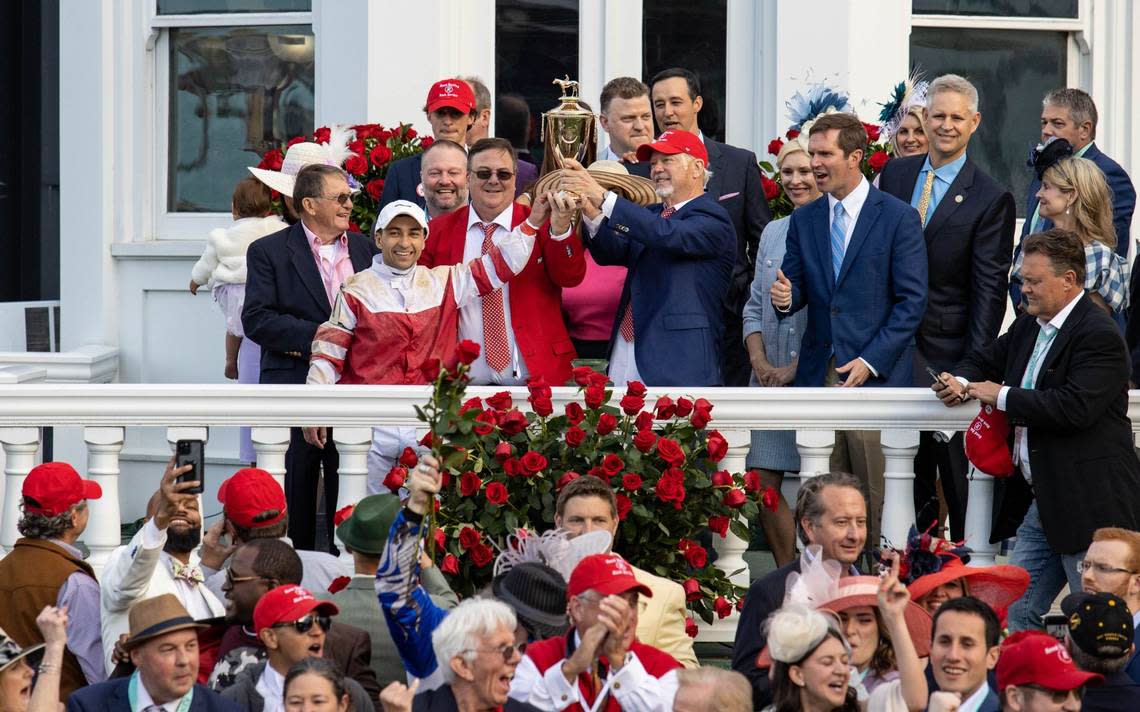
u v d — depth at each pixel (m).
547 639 20.30
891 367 27.22
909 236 27.42
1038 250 24.67
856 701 18.66
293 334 28.55
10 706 19.31
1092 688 19.39
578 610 18.86
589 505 22.22
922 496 29.14
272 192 33.06
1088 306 24.66
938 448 27.81
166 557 23.00
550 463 25.02
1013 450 25.52
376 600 21.97
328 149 33.38
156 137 39.34
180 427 26.45
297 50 38.62
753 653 21.30
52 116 42.97
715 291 27.73
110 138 38.97
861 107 36.75
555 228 27.00
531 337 27.56
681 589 23.30
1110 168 30.50
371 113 37.28
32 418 26.44
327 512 28.89
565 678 18.64
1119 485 24.64
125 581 22.02
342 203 29.05
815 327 28.05
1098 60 38.44
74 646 23.02
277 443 26.38
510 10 37.84
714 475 25.23
